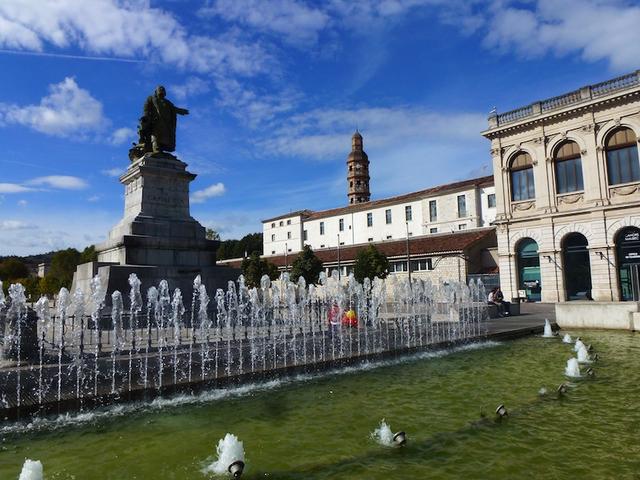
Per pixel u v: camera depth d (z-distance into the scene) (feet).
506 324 64.23
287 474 17.56
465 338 49.88
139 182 57.88
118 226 58.18
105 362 26.71
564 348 48.32
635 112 98.99
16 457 19.52
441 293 93.15
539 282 113.91
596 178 104.12
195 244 57.62
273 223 248.11
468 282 127.95
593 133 104.83
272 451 19.85
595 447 19.86
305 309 53.11
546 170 112.78
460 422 23.58
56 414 24.79
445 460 18.72
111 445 20.83
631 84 99.66
